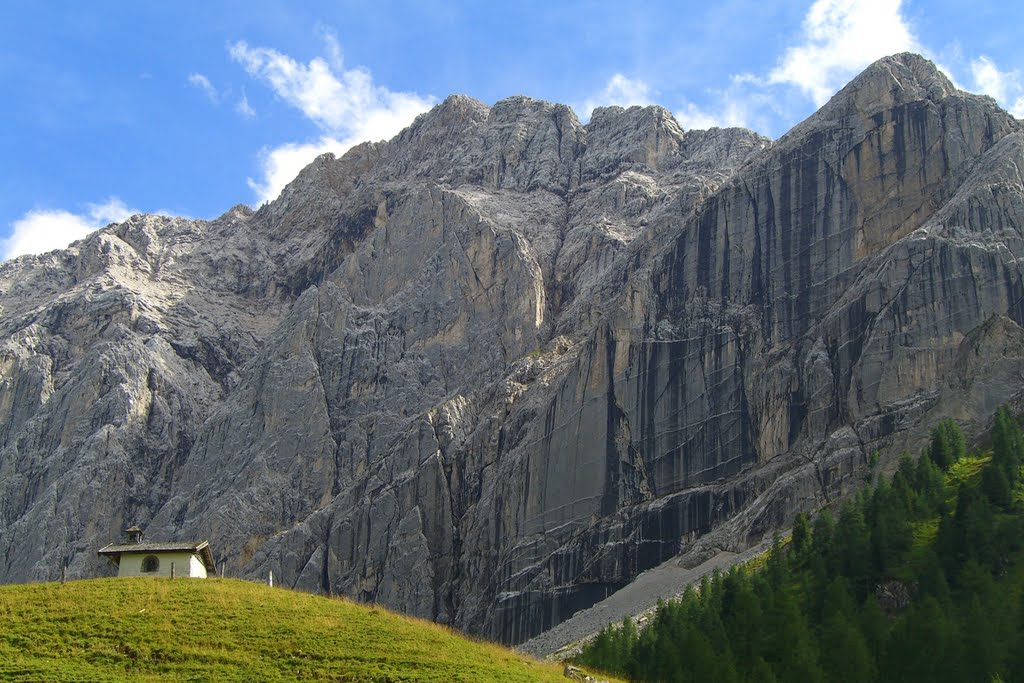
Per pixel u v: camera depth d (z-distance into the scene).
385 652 104.06
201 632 104.50
